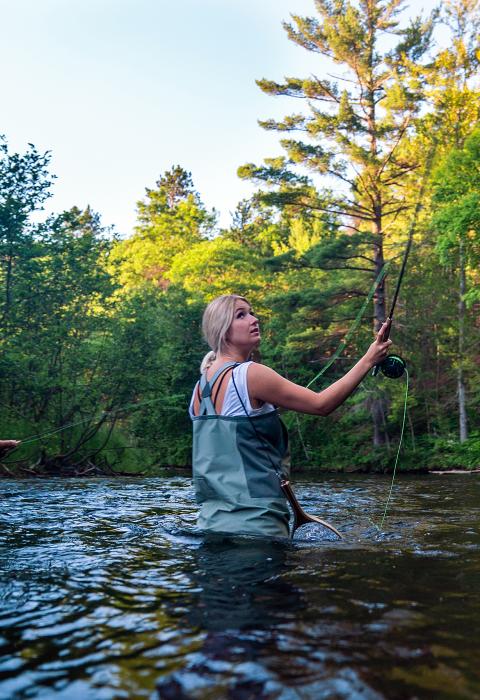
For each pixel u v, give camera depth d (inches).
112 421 550.0
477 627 62.1
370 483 395.9
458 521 155.9
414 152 712.4
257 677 50.0
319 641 58.3
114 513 177.6
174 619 66.4
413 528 139.9
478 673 50.2
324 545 111.3
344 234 853.8
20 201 492.7
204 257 1471.5
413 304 858.1
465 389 828.6
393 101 781.9
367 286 877.2
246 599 74.1
